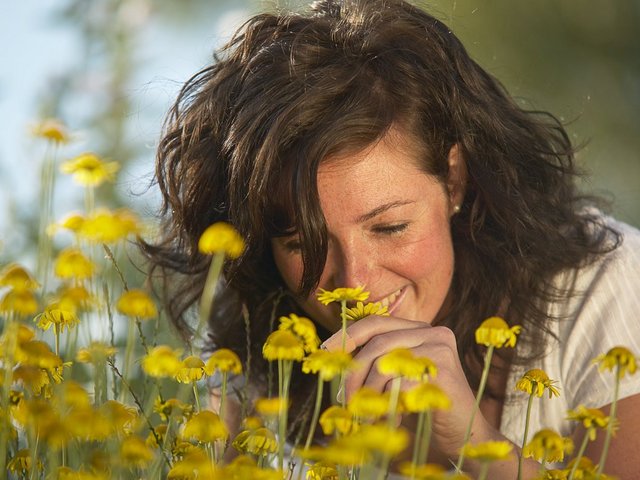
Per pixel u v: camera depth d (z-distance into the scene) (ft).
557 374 12.88
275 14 13.17
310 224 11.12
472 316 13.16
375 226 11.29
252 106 12.01
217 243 7.85
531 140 13.74
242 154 11.95
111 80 24.07
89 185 10.59
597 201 15.49
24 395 9.28
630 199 30.22
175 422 9.56
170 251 15.12
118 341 16.84
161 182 14.01
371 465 7.64
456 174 12.79
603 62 38.24
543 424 12.94
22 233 19.43
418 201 11.41
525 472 10.50
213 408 15.56
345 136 11.00
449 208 12.57
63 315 9.07
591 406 12.16
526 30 37.04
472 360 13.16
